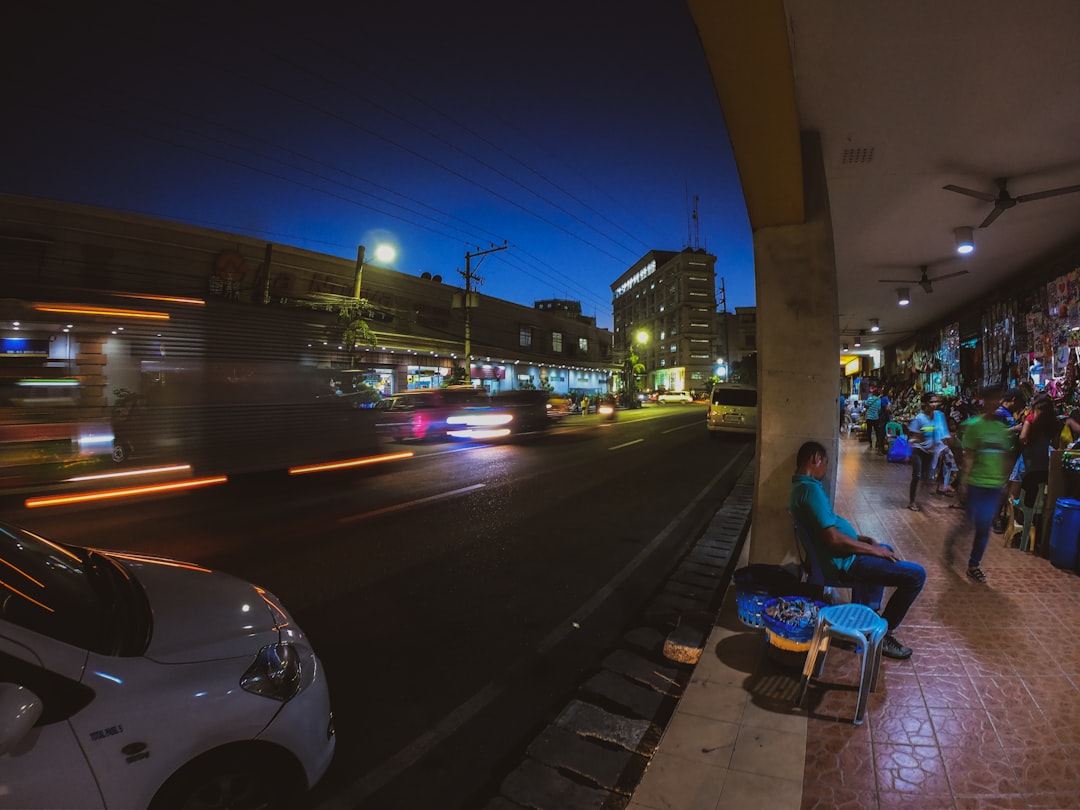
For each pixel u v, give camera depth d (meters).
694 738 2.95
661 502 9.23
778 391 4.71
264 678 2.25
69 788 1.78
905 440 12.82
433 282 35.19
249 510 8.58
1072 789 2.50
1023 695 3.21
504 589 5.41
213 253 23.19
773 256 4.75
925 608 4.42
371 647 4.25
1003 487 4.91
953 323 15.30
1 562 2.23
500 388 40.81
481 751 3.09
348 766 2.97
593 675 3.86
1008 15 3.59
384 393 30.05
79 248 19.31
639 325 115.56
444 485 10.69
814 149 4.92
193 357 9.62
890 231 8.02
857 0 3.43
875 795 2.51
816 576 3.99
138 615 2.33
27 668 1.84
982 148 5.45
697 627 4.37
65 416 8.62
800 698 3.21
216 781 2.13
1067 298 9.44
